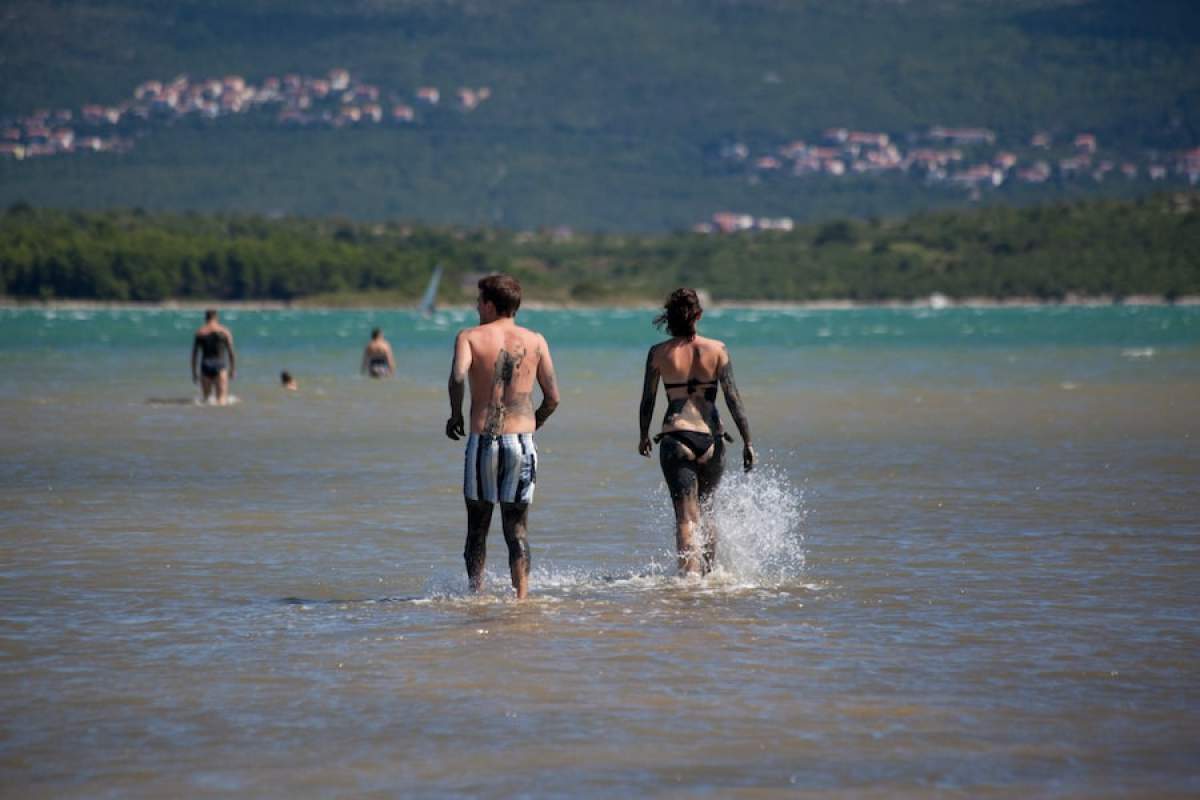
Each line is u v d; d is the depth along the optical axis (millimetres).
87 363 178125
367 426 87125
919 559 39281
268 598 34531
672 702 24828
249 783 20891
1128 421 84688
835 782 20797
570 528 46062
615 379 142500
